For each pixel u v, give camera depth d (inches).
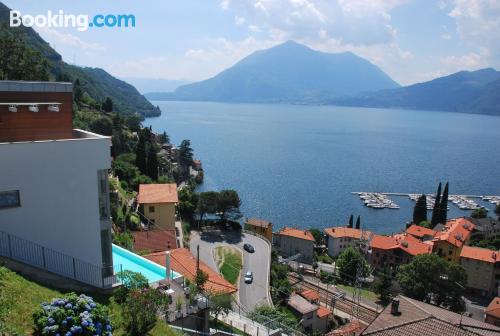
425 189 6875.0
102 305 696.4
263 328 1249.4
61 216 798.5
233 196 3410.4
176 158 6496.1
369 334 1083.3
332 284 3161.9
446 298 2588.6
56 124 834.8
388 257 3585.1
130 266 1189.7
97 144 829.8
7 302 597.0
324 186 6692.9
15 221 744.3
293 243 3929.6
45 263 778.2
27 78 2994.6
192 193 3708.2
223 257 2593.5
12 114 777.6
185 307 975.6
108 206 878.4
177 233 2997.0
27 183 751.7
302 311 2215.8
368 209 5654.5
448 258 3489.2
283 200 5772.6
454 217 5556.1
